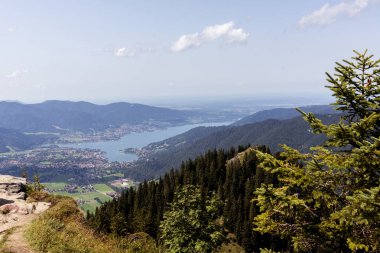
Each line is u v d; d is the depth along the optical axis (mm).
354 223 10234
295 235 11828
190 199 26656
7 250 14820
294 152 11773
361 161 10117
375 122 11492
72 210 23969
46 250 15625
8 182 28766
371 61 11750
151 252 21656
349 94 11609
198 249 23859
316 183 10867
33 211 23078
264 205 11781
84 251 16844
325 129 11578
